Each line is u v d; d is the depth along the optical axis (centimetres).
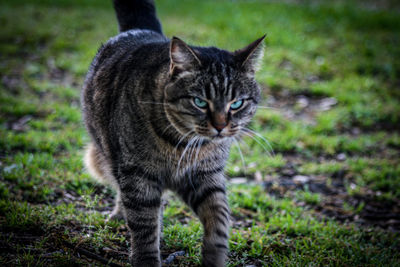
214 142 310
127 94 312
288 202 462
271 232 404
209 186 322
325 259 357
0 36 970
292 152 598
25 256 295
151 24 432
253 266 336
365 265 346
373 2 1611
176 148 305
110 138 332
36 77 772
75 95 704
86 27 1089
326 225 424
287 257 355
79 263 302
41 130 577
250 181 516
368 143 628
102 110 342
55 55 887
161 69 303
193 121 301
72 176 451
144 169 306
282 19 1214
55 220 353
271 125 660
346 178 540
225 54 318
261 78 819
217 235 311
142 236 311
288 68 882
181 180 324
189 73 295
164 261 331
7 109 615
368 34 1130
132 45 357
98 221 368
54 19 1145
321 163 575
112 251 330
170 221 400
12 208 357
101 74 354
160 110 298
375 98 776
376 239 403
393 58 963
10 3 1314
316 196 480
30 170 440
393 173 541
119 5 434
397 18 1271
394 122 703
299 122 677
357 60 943
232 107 310
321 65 902
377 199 491
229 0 1493
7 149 501
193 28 1083
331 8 1362
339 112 717
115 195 434
